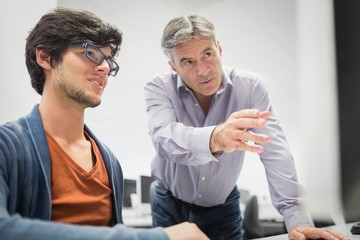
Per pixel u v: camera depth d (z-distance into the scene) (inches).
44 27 28.8
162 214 52.3
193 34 37.6
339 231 32.3
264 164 42.6
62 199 27.0
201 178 46.0
